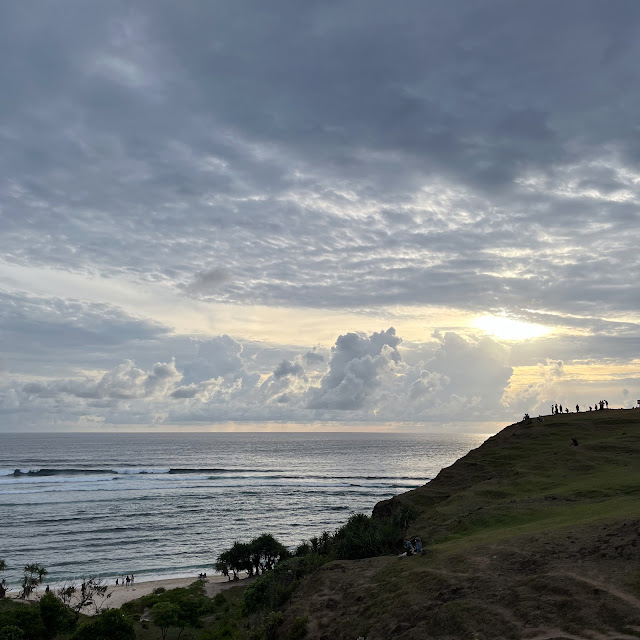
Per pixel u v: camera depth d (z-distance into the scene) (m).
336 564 34.81
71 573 87.44
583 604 20.20
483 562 26.75
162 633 52.53
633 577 21.22
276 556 82.19
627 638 17.66
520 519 37.81
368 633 24.02
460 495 52.25
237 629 36.59
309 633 26.33
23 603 56.91
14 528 121.81
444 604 23.33
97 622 39.66
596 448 59.94
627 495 39.59
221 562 81.69
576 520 32.59
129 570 89.94
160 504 157.50
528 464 58.53
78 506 151.88
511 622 20.50
